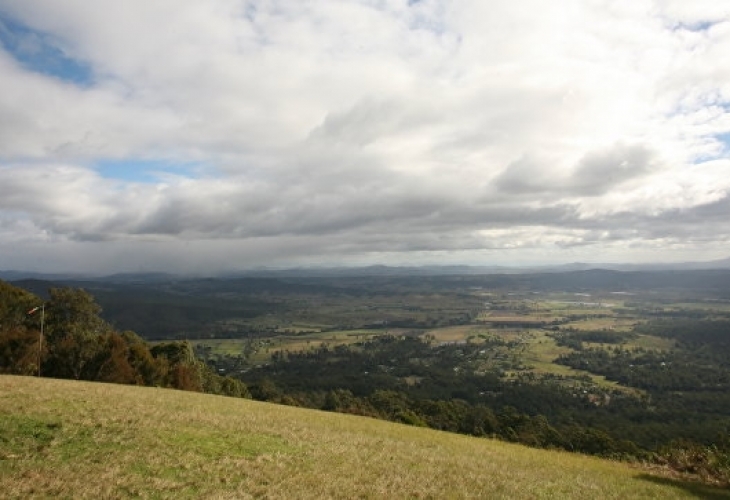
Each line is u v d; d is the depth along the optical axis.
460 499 14.48
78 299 63.34
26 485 10.86
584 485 18.84
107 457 13.59
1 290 56.69
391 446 22.38
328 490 13.52
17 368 47.22
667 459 27.77
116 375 50.97
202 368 76.94
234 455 15.81
